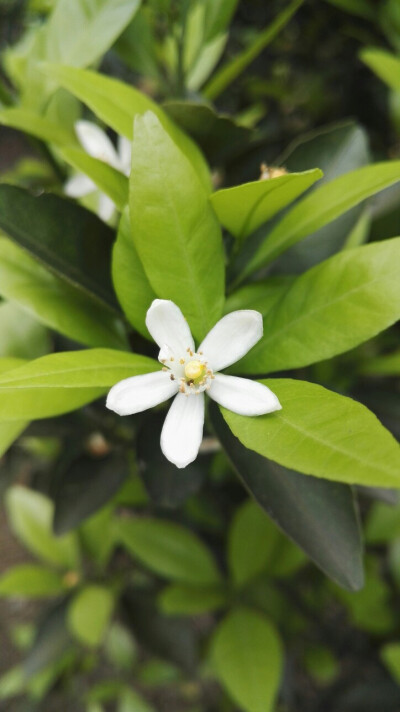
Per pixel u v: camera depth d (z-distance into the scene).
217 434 0.16
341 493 0.16
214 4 0.23
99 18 0.20
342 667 0.39
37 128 0.19
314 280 0.15
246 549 0.28
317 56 0.42
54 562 0.32
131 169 0.14
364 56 0.21
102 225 0.17
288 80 0.43
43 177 0.34
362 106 0.41
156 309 0.14
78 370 0.13
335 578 0.15
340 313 0.15
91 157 0.16
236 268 0.19
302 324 0.15
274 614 0.31
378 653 0.34
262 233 0.19
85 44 0.20
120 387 0.14
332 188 0.16
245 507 0.28
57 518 0.22
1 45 0.37
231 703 0.37
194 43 0.27
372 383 0.29
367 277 0.15
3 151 0.72
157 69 0.25
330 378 0.26
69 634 0.30
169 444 0.14
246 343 0.14
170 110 0.18
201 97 0.24
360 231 0.21
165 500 0.19
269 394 0.13
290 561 0.28
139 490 0.30
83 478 0.23
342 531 0.16
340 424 0.12
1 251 0.17
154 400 0.14
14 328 0.19
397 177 0.15
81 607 0.28
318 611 0.35
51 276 0.17
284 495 0.16
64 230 0.17
